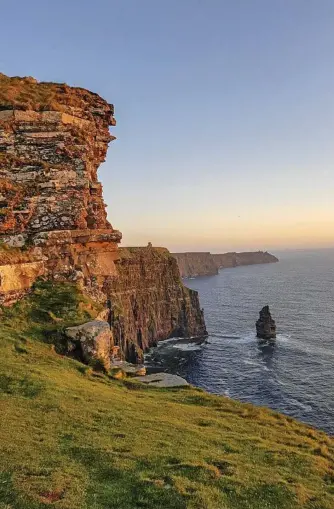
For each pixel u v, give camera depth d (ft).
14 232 95.55
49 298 89.61
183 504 36.50
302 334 424.46
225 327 499.10
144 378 80.02
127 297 432.25
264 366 311.27
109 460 42.42
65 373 67.92
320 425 200.13
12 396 55.47
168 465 42.83
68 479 38.37
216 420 60.70
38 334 78.38
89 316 87.92
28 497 34.96
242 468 44.75
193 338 470.80
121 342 336.70
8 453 41.50
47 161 105.91
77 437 46.85
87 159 111.14
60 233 97.81
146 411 59.06
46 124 108.37
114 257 113.50
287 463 48.55
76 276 97.71
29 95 114.62
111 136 131.13
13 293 85.76
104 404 58.29
